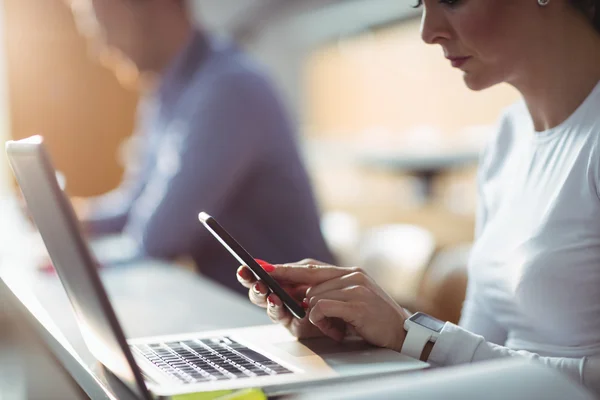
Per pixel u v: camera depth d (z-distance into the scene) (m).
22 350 0.93
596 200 0.92
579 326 0.93
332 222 4.03
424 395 0.60
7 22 3.82
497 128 1.21
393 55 4.76
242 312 1.38
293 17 4.39
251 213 1.97
